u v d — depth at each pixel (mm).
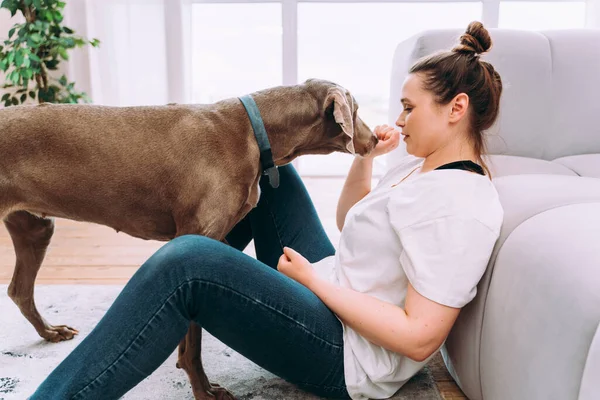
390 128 1547
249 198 1380
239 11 4320
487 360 1061
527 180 1335
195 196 1299
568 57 2168
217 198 1299
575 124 2164
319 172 4496
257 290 1016
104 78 4047
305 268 1110
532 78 2145
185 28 4055
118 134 1296
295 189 1563
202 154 1300
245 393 1321
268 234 1556
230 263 1008
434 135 1099
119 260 2459
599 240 872
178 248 997
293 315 1041
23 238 1510
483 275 1100
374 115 4613
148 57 4062
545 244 939
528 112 2152
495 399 1034
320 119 1438
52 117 1284
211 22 4355
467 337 1157
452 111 1073
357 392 1096
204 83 4477
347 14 4379
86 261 2439
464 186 1014
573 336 800
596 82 2158
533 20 4367
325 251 1550
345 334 1099
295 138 1425
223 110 1363
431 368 1438
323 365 1096
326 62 4469
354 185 1536
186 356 1203
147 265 998
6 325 1733
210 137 1312
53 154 1271
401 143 2385
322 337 1075
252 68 4449
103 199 1310
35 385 1373
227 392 1247
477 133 1115
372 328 996
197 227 1309
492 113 1113
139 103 4109
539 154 2201
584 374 763
